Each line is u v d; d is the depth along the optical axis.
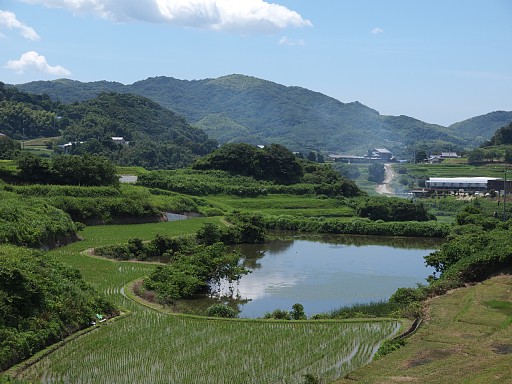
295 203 130.75
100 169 109.88
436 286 52.53
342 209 127.62
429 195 152.50
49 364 33.28
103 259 65.56
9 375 31.05
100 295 45.84
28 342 34.38
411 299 49.66
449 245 63.50
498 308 44.69
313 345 37.69
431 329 40.22
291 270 71.06
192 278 55.69
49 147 188.88
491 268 56.12
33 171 103.50
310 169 157.75
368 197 134.50
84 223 91.12
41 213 73.31
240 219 101.12
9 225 61.84
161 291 52.31
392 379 29.61
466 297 48.66
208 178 142.50
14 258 42.28
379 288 61.41
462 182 155.75
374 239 102.75
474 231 90.75
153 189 121.56
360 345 37.69
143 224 96.19
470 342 36.12
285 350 36.62
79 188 99.88
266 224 112.38
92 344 36.84
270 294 57.91
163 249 75.81
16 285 37.03
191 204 115.81
